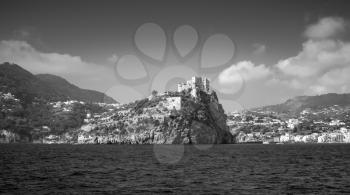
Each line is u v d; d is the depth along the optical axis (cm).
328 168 7812
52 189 4747
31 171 6762
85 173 6569
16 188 4756
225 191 4744
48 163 8706
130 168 7656
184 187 5053
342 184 5359
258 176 6300
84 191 4656
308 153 14838
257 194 4534
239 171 7150
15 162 8831
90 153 14088
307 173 6788
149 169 7475
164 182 5519
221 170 7338
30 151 15688
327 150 18112
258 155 13188
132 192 4641
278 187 5069
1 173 6319
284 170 7350
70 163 8800
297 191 4762
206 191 4741
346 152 15788
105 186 5072
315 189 4916
